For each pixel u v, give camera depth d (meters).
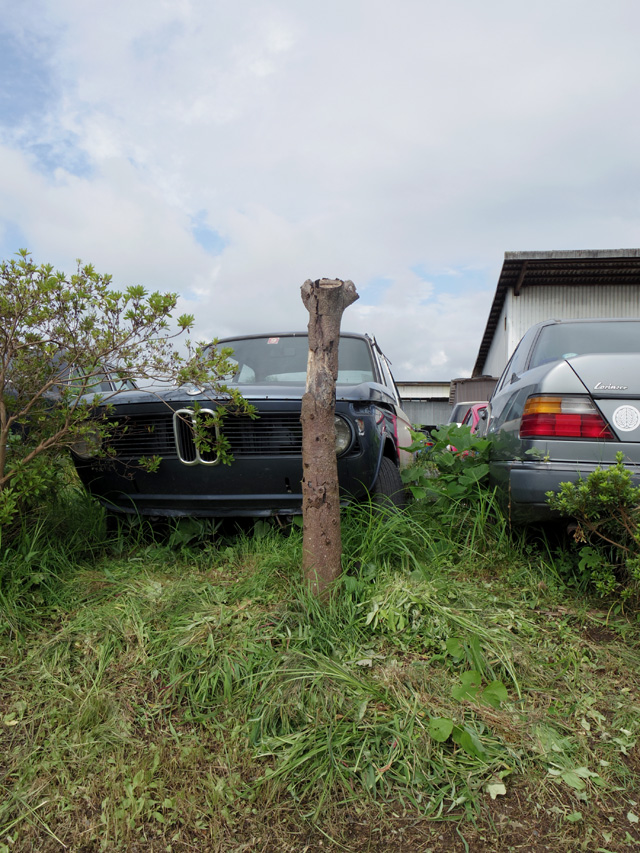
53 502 3.35
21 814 1.51
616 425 2.48
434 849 1.41
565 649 2.22
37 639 2.34
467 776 1.61
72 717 1.87
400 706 1.88
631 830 1.45
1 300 2.46
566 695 1.96
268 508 3.10
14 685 2.04
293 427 2.99
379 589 2.53
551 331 3.47
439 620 2.30
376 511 3.07
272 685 1.97
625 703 1.91
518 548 3.03
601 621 2.44
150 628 2.37
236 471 3.03
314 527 2.49
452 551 3.02
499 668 2.07
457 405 14.84
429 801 1.55
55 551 3.01
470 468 3.46
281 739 1.74
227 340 4.41
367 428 3.03
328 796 1.56
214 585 2.80
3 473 2.85
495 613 2.44
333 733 1.75
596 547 2.65
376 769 1.64
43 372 2.90
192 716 1.89
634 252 14.32
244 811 1.53
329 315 2.47
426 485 3.55
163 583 2.82
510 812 1.51
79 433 2.86
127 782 1.60
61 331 2.68
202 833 1.47
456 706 1.87
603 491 2.21
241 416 3.01
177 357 2.87
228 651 2.17
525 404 2.69
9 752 1.74
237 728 1.82
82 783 1.62
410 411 27.66
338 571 2.52
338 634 2.27
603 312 16.44
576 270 15.39
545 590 2.69
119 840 1.44
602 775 1.62
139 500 3.29
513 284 16.62
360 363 4.22
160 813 1.52
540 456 2.57
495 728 1.79
